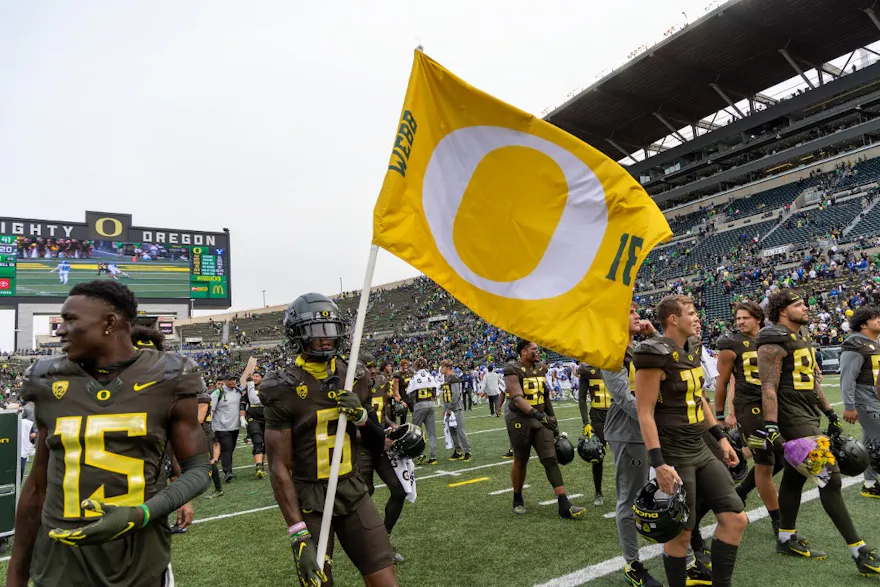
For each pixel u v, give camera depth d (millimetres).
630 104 40781
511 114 3521
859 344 5293
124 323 1989
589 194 3510
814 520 4828
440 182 3344
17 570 1969
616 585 3719
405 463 4562
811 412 4090
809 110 38031
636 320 4156
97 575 1813
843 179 34375
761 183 39875
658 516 2820
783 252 31750
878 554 3928
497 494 6508
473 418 16344
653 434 3025
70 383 1888
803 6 30656
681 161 46438
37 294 44562
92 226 46562
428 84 3438
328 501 2457
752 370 4562
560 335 3287
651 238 3363
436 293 51969
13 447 5430
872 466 5055
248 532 5543
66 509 1800
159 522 1953
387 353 40469
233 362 47219
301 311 2664
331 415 2672
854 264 26344
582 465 8047
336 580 4125
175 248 48906
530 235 3449
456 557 4406
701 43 33781
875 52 34500
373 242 2996
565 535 4820
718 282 31875
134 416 1889
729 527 3109
